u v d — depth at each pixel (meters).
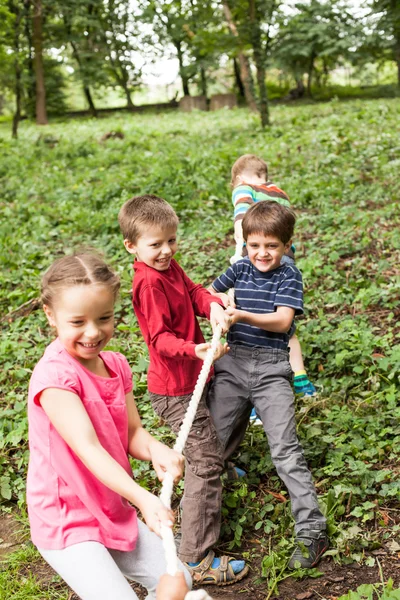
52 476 2.25
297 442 3.44
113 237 8.76
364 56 31.91
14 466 4.34
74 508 2.25
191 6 17.59
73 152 16.69
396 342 5.23
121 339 5.81
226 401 3.50
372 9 27.89
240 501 3.75
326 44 31.67
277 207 3.52
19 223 10.07
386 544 3.38
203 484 3.24
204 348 2.96
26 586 3.28
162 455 2.38
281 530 3.48
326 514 3.46
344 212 8.28
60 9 32.03
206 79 42.28
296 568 3.21
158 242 3.13
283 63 34.12
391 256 6.88
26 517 3.85
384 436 4.14
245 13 17.59
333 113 20.50
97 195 10.68
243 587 3.21
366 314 5.73
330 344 5.23
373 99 30.38
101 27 37.16
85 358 2.29
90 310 2.19
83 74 36.88
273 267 3.58
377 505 3.60
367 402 4.46
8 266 8.12
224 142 16.58
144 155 15.34
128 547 2.28
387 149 11.90
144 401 4.82
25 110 37.69
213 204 9.58
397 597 2.77
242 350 3.53
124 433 2.41
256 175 4.64
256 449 4.16
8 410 4.82
